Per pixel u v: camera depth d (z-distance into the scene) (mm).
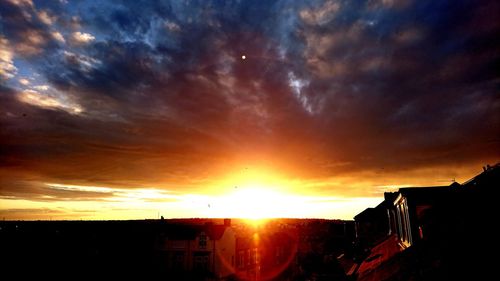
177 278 35938
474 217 8406
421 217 10703
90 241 39719
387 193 26438
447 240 8320
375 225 34344
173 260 38969
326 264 27094
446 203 10031
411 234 14719
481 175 9727
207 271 37062
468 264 6234
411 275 7445
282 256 56531
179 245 39188
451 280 5930
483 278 5414
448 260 6891
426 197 14891
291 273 46375
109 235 41625
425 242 9438
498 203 8188
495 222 7531
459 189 10586
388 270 9086
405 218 16547
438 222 9719
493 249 6328
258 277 49469
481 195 8891
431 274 6688
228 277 39438
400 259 9438
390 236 24281
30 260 34594
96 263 36281
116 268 36312
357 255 23281
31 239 38906
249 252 47125
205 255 38031
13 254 34875
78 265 35281
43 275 32438
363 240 32938
